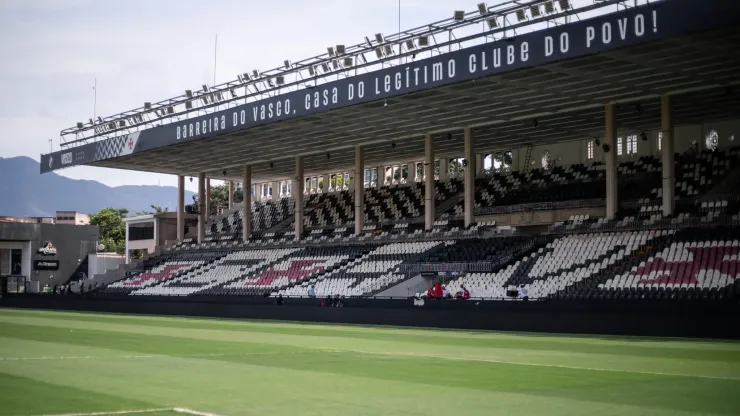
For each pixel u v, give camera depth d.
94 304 67.12
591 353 25.62
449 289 52.16
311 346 28.36
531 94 48.88
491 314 41.50
